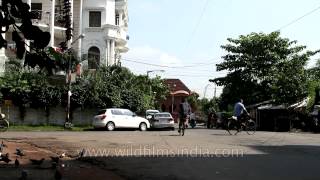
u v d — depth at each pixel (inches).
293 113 1545.3
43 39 152.6
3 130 1152.2
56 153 562.9
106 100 1550.2
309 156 525.0
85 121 1547.7
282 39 1727.4
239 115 1023.0
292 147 645.3
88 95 1521.9
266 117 1680.6
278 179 361.1
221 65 1756.9
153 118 1428.4
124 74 1632.6
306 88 1576.0
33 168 411.2
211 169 414.3
